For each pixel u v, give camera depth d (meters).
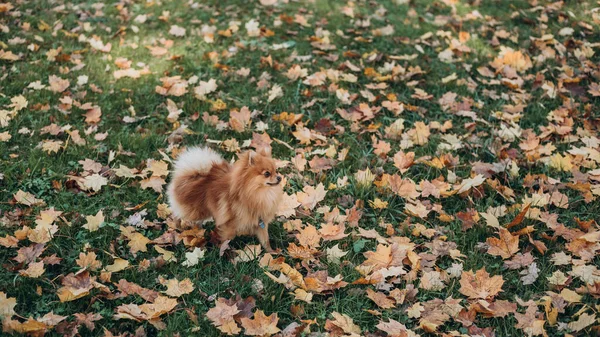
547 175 2.95
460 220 2.74
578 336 2.34
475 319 2.41
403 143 3.08
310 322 2.35
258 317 2.34
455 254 2.58
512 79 3.49
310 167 2.98
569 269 2.56
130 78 3.47
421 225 2.69
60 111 3.20
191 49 3.70
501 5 4.19
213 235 2.63
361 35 3.83
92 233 2.64
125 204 2.77
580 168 2.97
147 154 3.01
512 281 2.52
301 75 3.46
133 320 2.38
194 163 2.61
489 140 3.11
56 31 3.78
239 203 2.51
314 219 2.75
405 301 2.46
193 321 2.38
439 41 3.81
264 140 3.08
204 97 3.31
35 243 2.58
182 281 2.46
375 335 2.36
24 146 3.00
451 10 4.12
